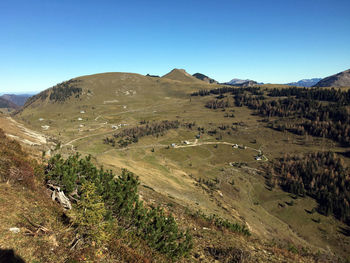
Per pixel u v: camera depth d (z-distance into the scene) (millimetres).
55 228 9859
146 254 11281
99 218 9195
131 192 14727
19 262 7098
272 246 19531
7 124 58531
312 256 18438
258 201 126438
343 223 110125
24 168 13812
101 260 9047
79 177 14492
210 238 18438
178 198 48156
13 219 9109
